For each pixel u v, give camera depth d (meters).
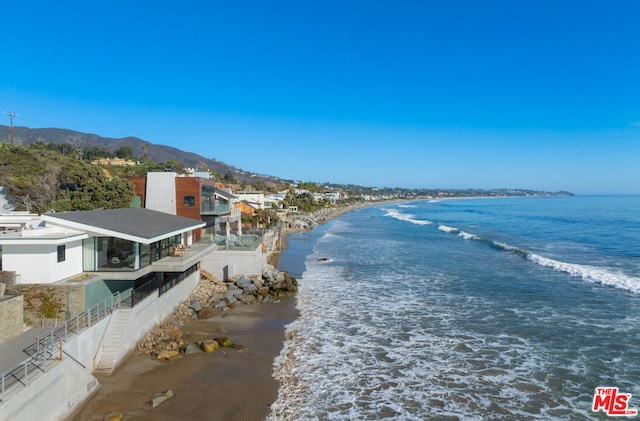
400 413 16.03
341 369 19.69
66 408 14.44
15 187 50.09
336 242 67.75
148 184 40.47
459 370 19.62
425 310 28.88
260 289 32.72
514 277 38.91
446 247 60.34
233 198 56.12
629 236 68.00
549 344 22.58
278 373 19.14
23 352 14.88
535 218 113.81
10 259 18.88
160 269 24.41
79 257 21.31
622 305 29.28
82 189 52.78
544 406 16.52
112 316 19.28
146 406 15.87
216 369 19.25
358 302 30.94
